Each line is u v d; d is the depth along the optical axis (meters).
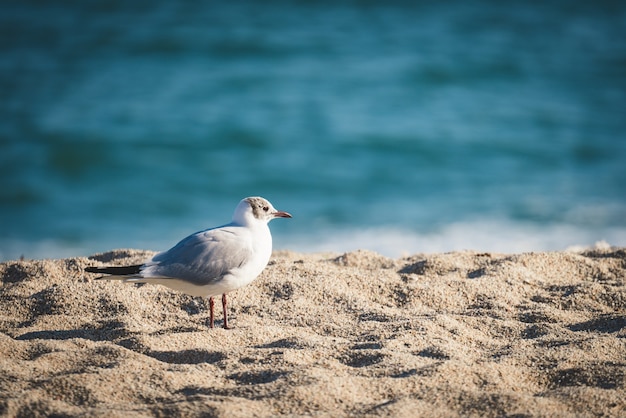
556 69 33.12
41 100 28.22
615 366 5.52
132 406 4.91
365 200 19.81
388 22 39.75
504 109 27.98
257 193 20.58
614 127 26.17
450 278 8.05
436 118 26.88
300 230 17.38
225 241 6.61
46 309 7.23
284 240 16.58
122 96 28.70
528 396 5.01
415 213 18.56
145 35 36.34
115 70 31.83
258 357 5.82
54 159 23.12
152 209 19.55
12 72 31.36
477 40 37.03
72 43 35.22
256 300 7.46
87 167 22.67
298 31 37.44
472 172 22.14
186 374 5.45
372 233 17.05
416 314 7.07
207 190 21.00
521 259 8.60
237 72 31.52
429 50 34.94
